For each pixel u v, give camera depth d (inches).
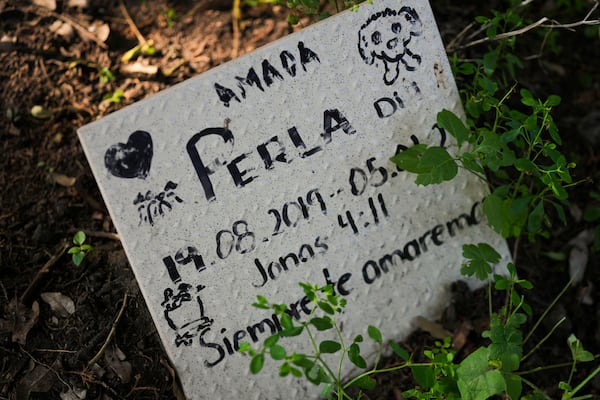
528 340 41.3
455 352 38.0
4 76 43.6
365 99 38.7
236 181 37.6
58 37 44.6
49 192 41.9
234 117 37.3
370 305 39.8
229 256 37.9
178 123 36.7
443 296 40.8
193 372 37.9
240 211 37.8
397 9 38.7
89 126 36.0
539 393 37.4
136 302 39.7
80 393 38.1
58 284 40.1
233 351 38.2
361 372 39.8
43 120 43.1
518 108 45.9
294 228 38.5
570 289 43.0
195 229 37.4
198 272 37.6
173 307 37.5
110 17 45.8
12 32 44.3
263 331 38.5
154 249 37.0
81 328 39.3
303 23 46.1
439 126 38.0
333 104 38.3
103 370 38.5
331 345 35.8
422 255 40.3
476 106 40.4
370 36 38.5
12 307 39.4
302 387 38.9
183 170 37.0
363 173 39.0
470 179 40.4
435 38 39.2
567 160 45.8
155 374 38.7
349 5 39.6
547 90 47.4
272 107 37.7
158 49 45.4
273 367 38.6
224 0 46.8
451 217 40.4
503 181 43.5
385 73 38.8
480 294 41.3
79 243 39.3
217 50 45.7
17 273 40.3
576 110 47.5
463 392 35.6
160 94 36.5
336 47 38.2
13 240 40.9
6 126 42.8
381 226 39.6
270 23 46.4
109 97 43.9
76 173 42.3
